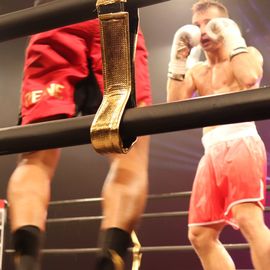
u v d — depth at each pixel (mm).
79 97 1297
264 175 2221
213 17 2496
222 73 2424
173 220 5984
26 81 1271
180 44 2387
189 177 6242
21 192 1134
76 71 1288
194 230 2379
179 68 2457
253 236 2082
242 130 2268
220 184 2279
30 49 1297
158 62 6484
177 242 5938
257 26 6281
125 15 887
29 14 932
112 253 961
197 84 2523
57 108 1206
